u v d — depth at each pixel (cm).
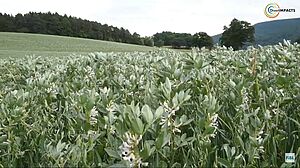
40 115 270
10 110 218
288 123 218
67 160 169
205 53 556
